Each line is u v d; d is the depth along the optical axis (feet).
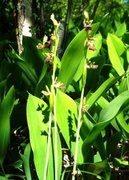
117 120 1.60
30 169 1.42
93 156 1.47
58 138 1.41
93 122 1.40
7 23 4.25
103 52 2.27
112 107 1.39
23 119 1.72
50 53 1.30
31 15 3.22
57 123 1.40
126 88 1.77
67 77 1.58
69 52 1.55
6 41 2.80
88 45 1.31
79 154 1.41
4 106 1.38
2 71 2.02
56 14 4.57
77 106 1.45
